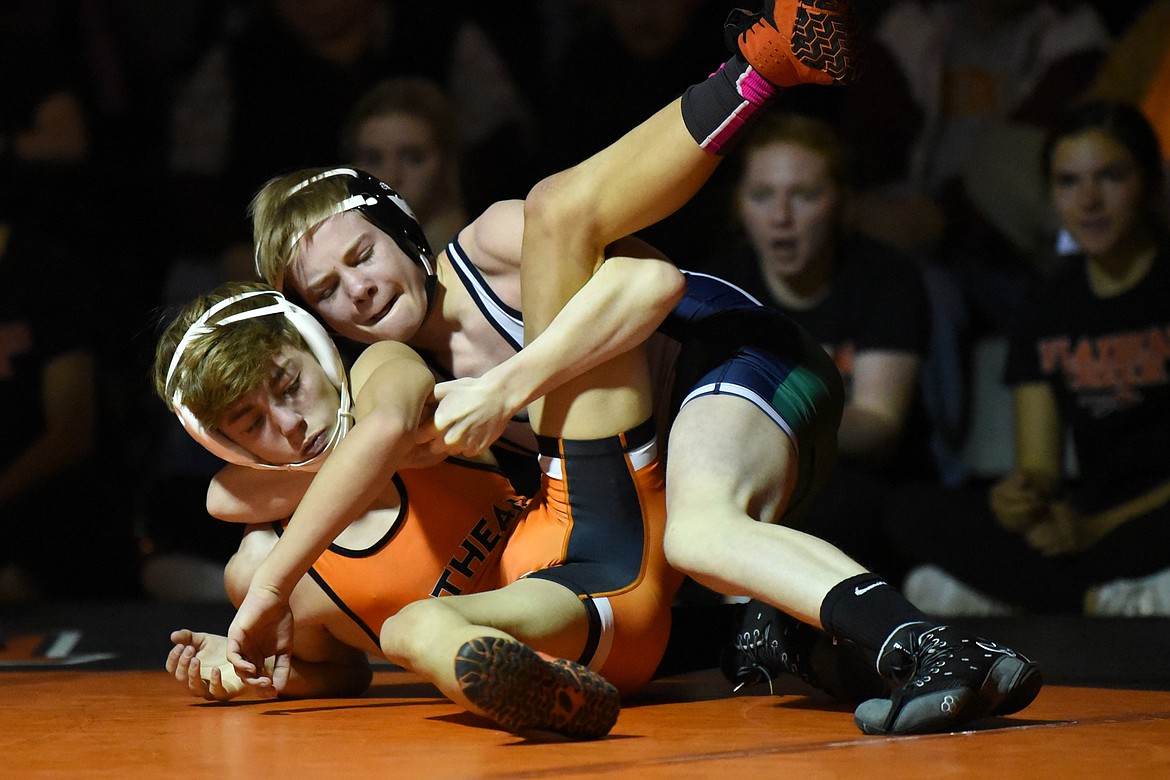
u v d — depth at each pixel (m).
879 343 16.22
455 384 8.03
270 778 5.73
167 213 21.86
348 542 8.31
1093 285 15.86
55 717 7.81
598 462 8.10
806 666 7.88
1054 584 15.05
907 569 16.05
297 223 8.93
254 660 7.68
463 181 19.38
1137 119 15.51
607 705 6.65
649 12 20.41
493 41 22.78
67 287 18.52
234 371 7.95
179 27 24.05
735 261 17.05
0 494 18.19
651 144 8.01
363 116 18.11
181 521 18.14
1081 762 5.84
